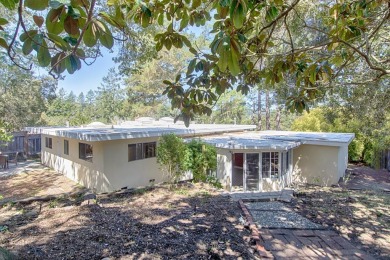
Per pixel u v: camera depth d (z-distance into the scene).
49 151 13.45
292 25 5.06
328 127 15.24
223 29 1.75
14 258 2.87
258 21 2.94
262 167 9.36
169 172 8.79
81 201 5.94
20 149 15.35
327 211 6.20
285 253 4.09
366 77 6.22
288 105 2.95
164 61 20.17
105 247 3.50
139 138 9.91
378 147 12.45
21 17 0.95
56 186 9.91
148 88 21.56
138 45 7.38
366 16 2.43
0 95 13.20
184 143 9.08
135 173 9.79
